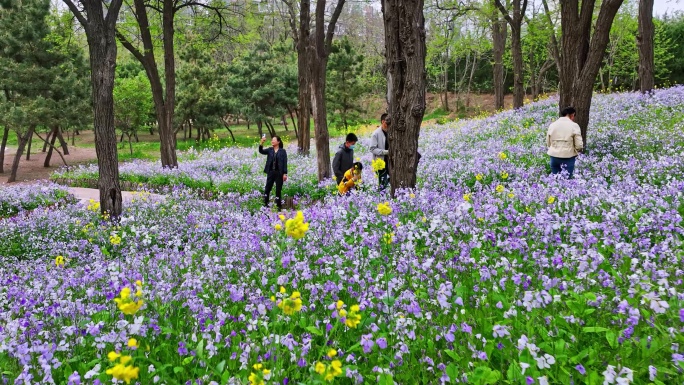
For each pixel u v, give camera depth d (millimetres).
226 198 14539
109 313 4375
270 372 2920
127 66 54969
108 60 11570
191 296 4660
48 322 4469
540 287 4133
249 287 5008
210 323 3838
